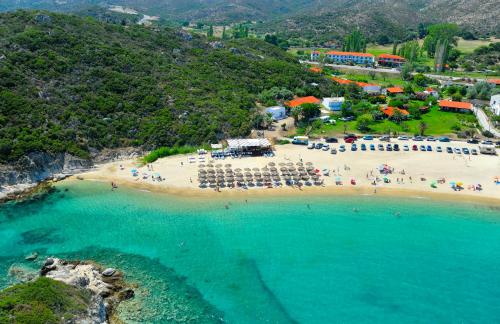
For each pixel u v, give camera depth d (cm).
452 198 8688
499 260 6869
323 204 8438
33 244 6994
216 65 15725
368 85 16700
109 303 5638
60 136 9875
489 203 8512
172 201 8450
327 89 16375
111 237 7238
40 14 13800
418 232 7588
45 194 8625
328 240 7312
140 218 7844
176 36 16975
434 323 5562
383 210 8275
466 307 5853
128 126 11062
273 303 5831
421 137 11669
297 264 6675
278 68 16825
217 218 7900
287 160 10200
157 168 9762
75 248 6900
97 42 13738
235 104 13112
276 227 7656
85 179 9288
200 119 11762
